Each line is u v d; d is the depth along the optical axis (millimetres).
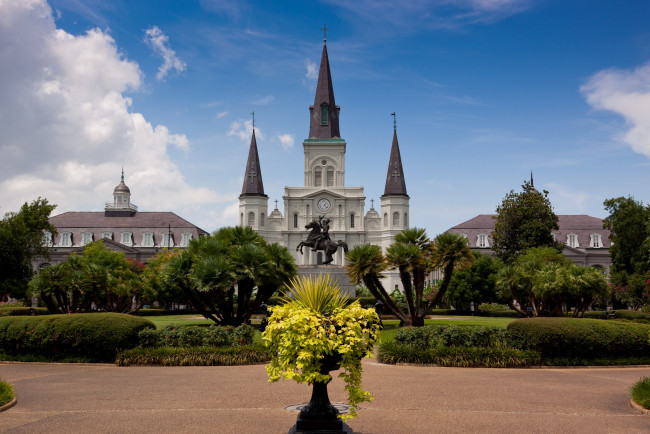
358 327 7176
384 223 91625
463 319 37250
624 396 11250
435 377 13508
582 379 13547
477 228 86062
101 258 49500
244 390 11469
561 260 45594
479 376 13766
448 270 26109
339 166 95188
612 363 16031
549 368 15555
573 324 16062
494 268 48469
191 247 25469
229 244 27047
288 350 7008
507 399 10695
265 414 9195
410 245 26375
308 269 38031
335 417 7102
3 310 32219
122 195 99062
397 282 84812
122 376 13484
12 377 13453
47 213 52406
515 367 15562
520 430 8312
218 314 24719
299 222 91000
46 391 11383
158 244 87250
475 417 9125
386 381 12844
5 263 42469
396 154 92812
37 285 25266
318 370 7023
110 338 15922
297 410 9516
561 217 89312
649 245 41719
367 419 8930
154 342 16312
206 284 22297
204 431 8078
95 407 9750
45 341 16016
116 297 39344
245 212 90688
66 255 84750
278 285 24656
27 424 8500
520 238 54375
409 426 8477
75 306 26812
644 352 16219
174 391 11336
